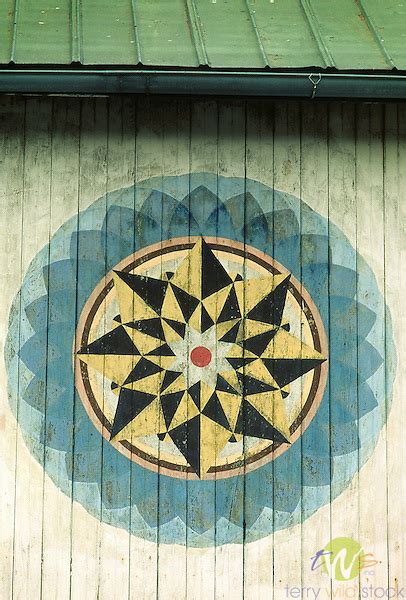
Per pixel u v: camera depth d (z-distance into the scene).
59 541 4.93
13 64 4.48
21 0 5.14
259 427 5.00
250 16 5.08
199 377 5.02
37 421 4.97
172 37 4.82
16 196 5.05
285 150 5.14
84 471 4.95
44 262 5.04
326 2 5.28
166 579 4.92
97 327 5.02
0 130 5.07
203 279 5.06
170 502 4.95
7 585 4.90
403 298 5.12
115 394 4.99
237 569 4.94
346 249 5.12
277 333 5.05
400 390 5.08
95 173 5.07
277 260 5.09
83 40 4.73
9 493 4.93
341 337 5.07
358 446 5.03
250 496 4.98
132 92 4.64
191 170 5.10
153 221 5.07
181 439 4.98
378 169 5.16
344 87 4.64
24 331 5.00
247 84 4.61
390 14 5.18
